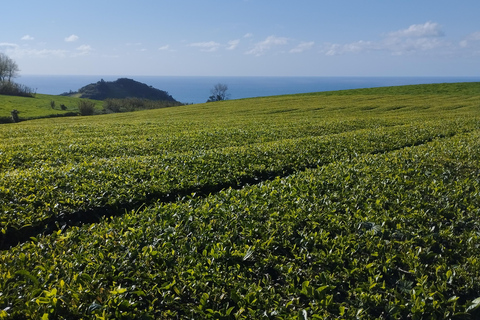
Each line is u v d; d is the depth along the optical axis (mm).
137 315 4652
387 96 65688
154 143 18547
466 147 14406
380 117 34844
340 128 25047
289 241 6613
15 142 20156
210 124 31219
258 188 9586
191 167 11930
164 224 7039
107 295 4887
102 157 15211
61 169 11531
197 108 62750
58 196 8836
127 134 24609
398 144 16844
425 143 17469
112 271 5469
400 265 6059
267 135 21750
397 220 7438
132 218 7531
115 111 87750
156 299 4902
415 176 10562
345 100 61938
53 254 5980
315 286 5434
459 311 4906
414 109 47250
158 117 48656
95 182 9938
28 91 109125
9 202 8242
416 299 4930
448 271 5562
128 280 5402
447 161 12281
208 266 5770
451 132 20578
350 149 15289
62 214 8117
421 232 7055
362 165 11828
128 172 11055
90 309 4609
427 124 24609
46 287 5090
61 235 6805
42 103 87500
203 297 4930
